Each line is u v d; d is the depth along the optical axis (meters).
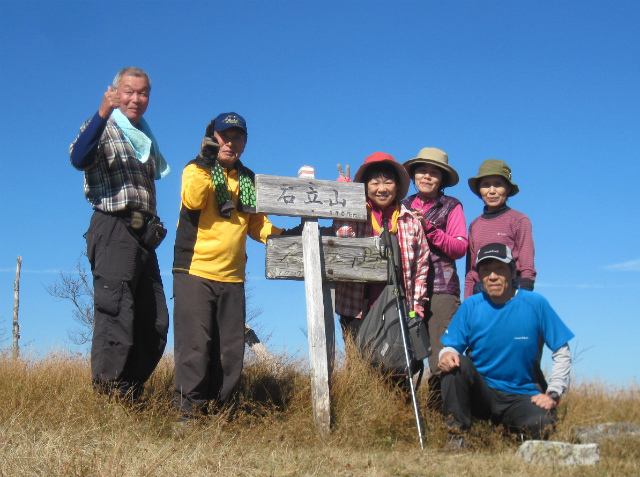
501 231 6.53
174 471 4.10
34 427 4.86
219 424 5.22
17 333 13.16
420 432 5.39
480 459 4.86
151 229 5.53
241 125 5.79
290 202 5.96
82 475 3.85
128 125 5.59
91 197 5.54
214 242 5.62
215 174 5.67
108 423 5.02
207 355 5.55
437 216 6.62
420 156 6.76
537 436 5.34
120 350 5.38
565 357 5.41
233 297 5.70
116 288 5.39
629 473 4.56
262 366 6.70
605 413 6.82
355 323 6.41
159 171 5.98
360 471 4.48
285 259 6.06
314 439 5.38
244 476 4.21
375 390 5.86
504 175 6.64
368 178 6.50
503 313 5.46
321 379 5.69
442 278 6.43
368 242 6.20
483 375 5.61
